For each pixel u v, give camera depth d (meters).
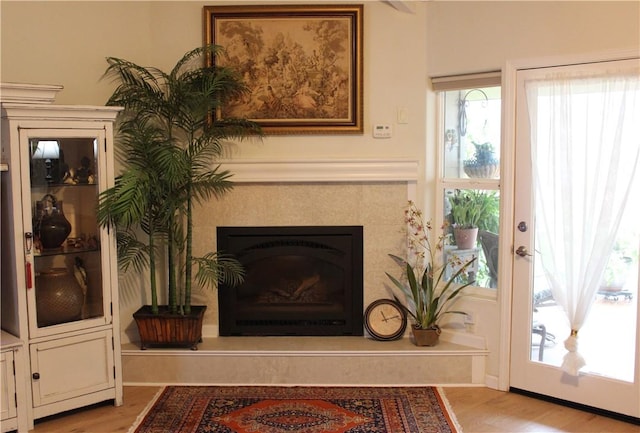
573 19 3.46
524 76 3.68
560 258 3.57
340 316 4.27
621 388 3.43
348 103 4.16
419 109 4.14
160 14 4.19
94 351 3.56
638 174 3.31
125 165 4.12
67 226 3.48
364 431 3.32
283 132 4.18
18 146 3.22
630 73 3.26
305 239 4.24
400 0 3.99
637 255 3.34
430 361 3.95
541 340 3.75
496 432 3.31
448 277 4.22
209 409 3.60
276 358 3.96
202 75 3.96
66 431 3.33
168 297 4.29
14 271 3.28
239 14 4.13
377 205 4.20
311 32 4.13
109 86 4.04
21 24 3.62
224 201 4.22
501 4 3.73
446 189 4.22
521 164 3.74
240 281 4.16
